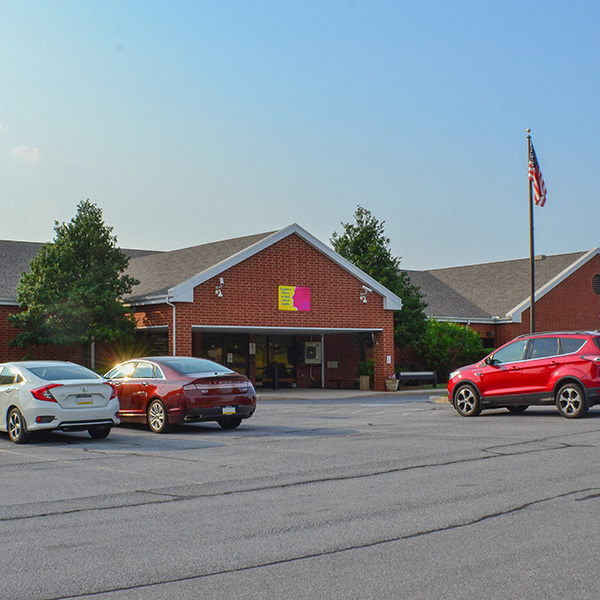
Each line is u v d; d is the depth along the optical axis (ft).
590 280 157.89
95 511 28.17
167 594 18.54
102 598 18.37
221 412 54.60
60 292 94.43
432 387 123.24
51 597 18.48
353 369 131.23
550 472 34.09
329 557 21.42
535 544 22.29
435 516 26.12
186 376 54.54
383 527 24.73
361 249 127.85
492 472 34.47
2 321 99.50
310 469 36.47
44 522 26.50
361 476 34.24
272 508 27.99
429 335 127.13
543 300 150.10
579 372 58.03
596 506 27.17
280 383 125.18
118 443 49.19
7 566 21.12
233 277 98.02
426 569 20.11
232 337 118.11
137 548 22.76
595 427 51.44
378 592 18.37
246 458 40.63
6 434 56.08
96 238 96.22
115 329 94.68
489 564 20.40
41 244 126.93
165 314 95.20
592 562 20.45
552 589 18.37
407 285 140.97
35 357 99.91
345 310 108.17
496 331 149.48
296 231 103.14
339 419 64.69
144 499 30.22
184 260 109.50
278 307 101.65
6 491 32.50
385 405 83.05
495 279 162.71
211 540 23.54
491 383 62.64
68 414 49.01
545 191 90.33
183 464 38.99
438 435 49.42
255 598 18.15
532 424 54.70
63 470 37.99
